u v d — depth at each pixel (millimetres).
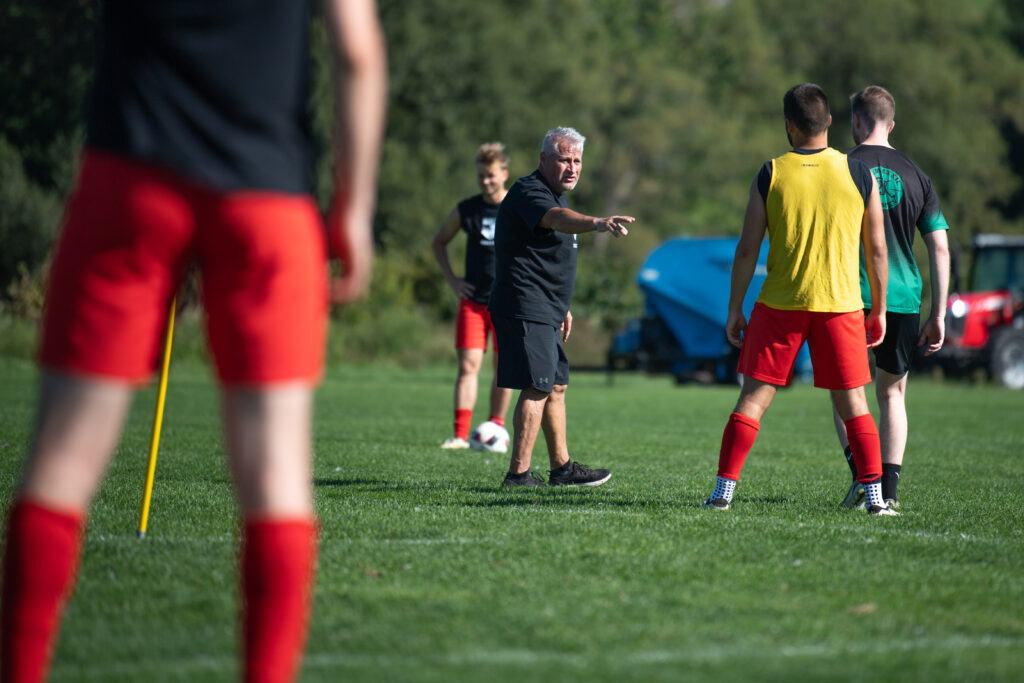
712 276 87938
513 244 24750
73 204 8992
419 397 63156
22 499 9086
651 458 33719
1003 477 30578
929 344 23109
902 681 11281
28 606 9156
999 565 17016
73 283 8852
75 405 8953
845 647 12414
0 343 79062
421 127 161875
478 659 11680
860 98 23672
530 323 24797
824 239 20844
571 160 24531
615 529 19172
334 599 13977
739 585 15211
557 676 11195
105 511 20203
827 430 47406
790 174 20969
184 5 8906
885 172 22656
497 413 35344
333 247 9273
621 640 12508
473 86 166125
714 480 27984
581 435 41844
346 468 29438
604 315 98000
